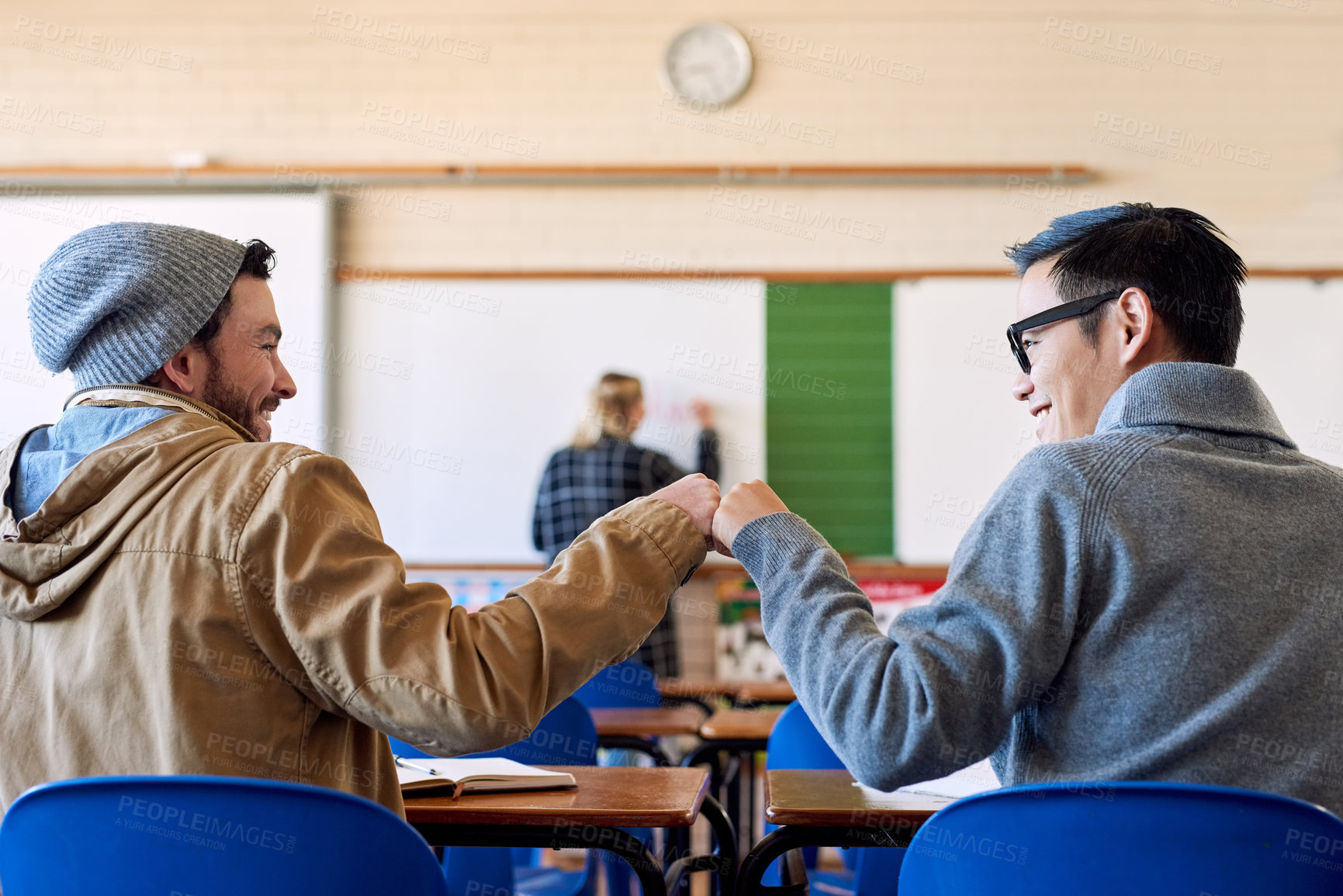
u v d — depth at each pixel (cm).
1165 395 103
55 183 470
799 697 104
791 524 111
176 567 103
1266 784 92
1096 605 95
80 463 106
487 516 468
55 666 105
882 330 469
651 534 116
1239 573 93
